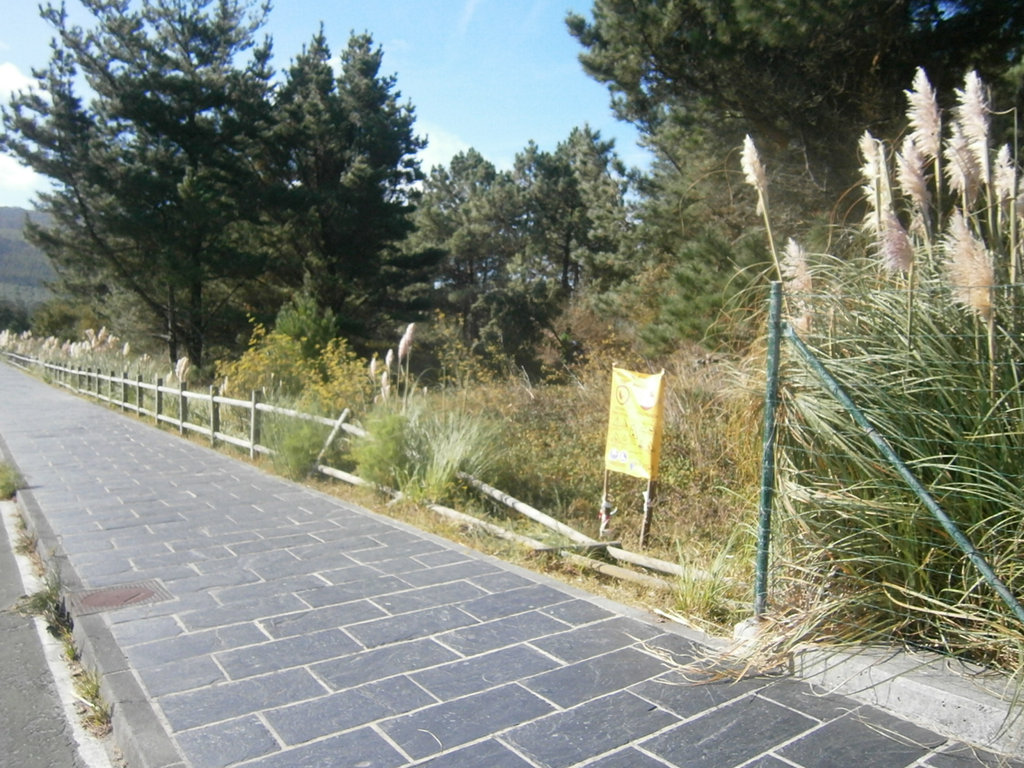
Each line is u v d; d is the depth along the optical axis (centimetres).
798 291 470
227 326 3325
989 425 397
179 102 3066
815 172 1137
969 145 429
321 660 441
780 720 375
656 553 659
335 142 3425
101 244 3231
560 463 903
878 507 410
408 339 1072
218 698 397
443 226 5041
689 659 443
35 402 2069
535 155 4881
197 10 3188
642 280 1952
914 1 991
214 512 800
